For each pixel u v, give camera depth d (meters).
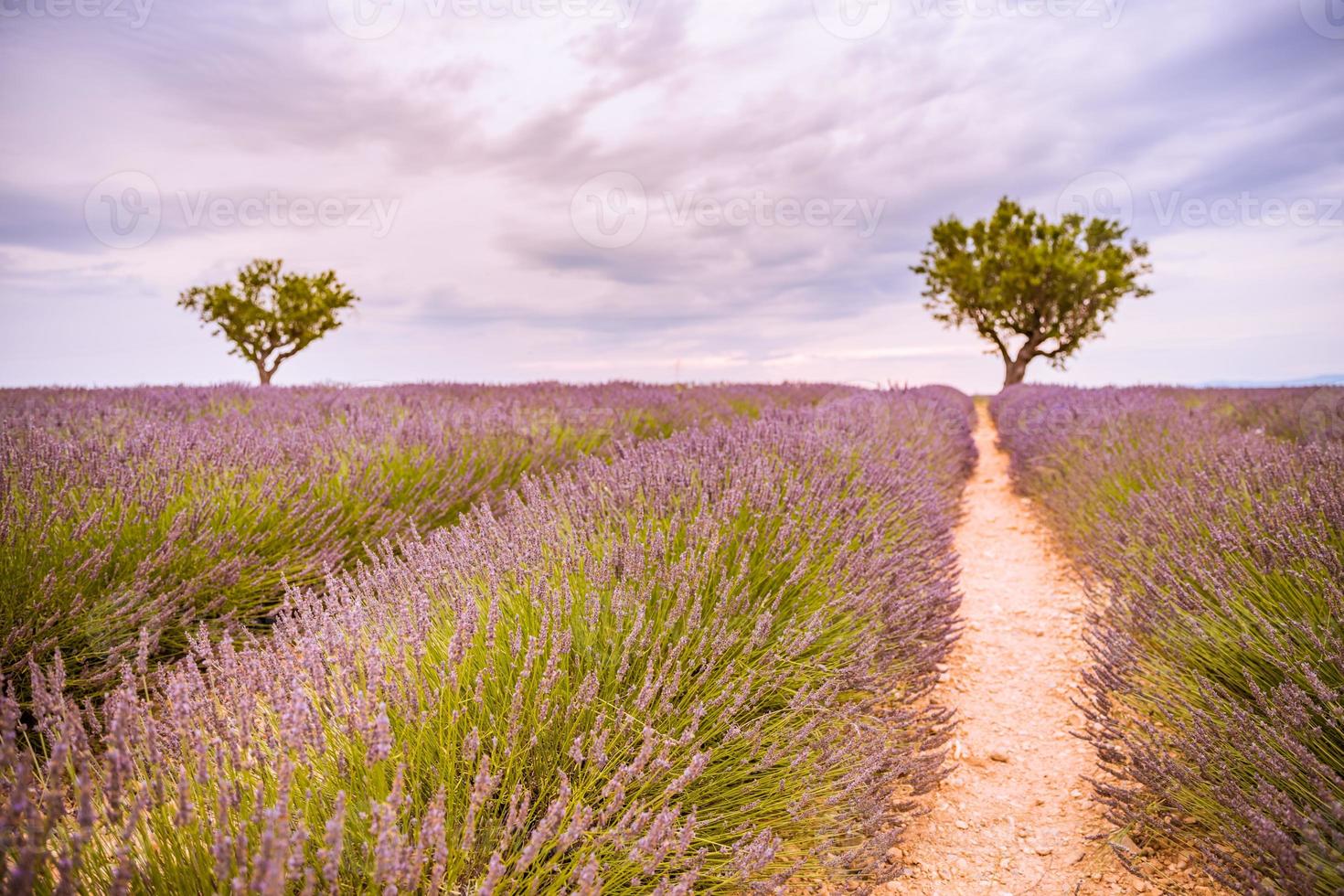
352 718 1.62
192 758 1.56
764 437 4.39
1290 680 2.14
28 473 3.50
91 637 2.91
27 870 1.05
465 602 2.09
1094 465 5.89
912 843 2.35
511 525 2.88
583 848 1.61
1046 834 2.38
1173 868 2.12
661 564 2.52
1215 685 2.41
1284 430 7.77
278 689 1.69
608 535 2.83
